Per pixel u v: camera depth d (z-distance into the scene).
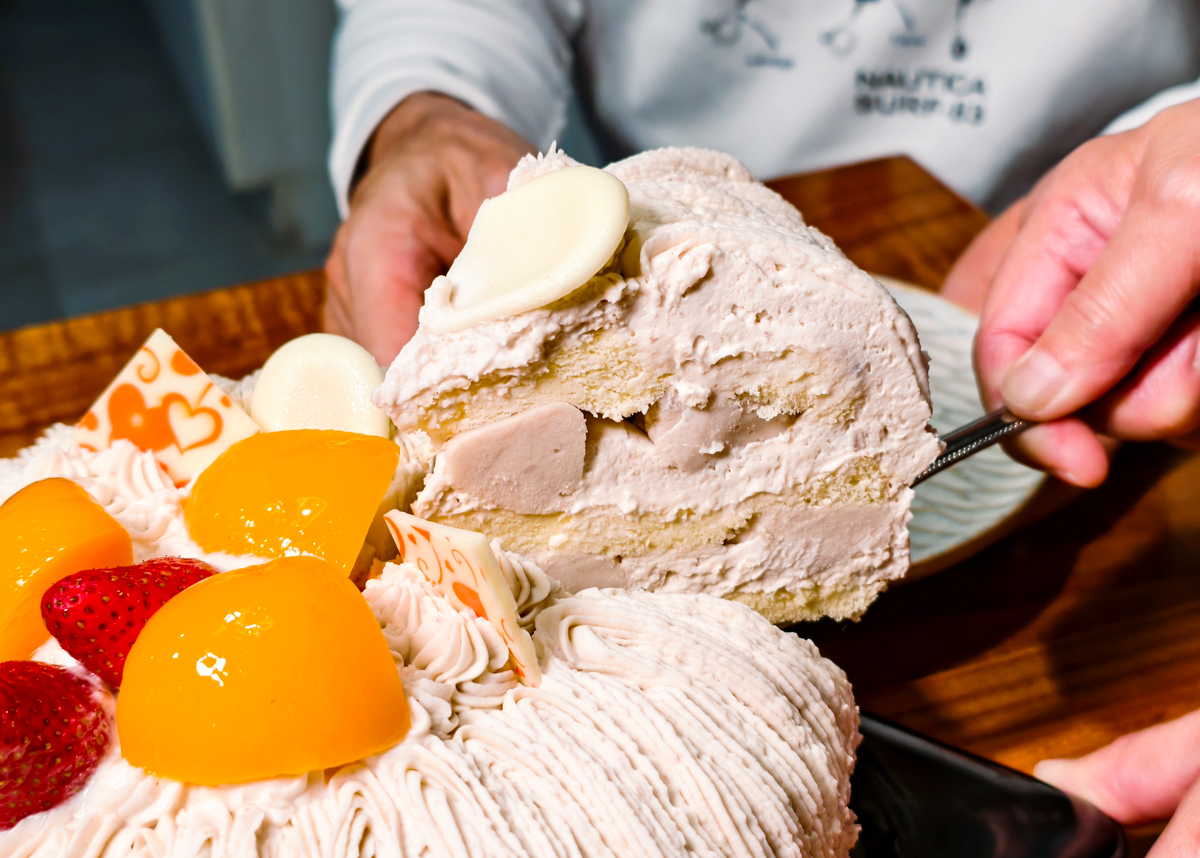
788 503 1.02
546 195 0.85
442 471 0.94
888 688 1.16
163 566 0.83
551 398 0.92
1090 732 1.12
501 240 0.87
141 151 3.92
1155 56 2.03
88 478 1.03
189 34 3.39
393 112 1.82
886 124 2.13
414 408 0.90
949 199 1.85
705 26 2.06
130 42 4.61
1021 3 1.98
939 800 0.95
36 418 1.45
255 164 3.26
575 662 0.87
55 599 0.78
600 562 1.03
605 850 0.74
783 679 0.89
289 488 0.88
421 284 1.40
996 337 1.24
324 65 3.14
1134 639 1.20
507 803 0.75
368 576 0.96
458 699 0.82
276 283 1.66
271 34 3.03
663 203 0.92
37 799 0.74
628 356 0.91
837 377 0.94
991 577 1.28
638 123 2.23
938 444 1.00
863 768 0.99
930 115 2.11
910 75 2.08
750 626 0.93
